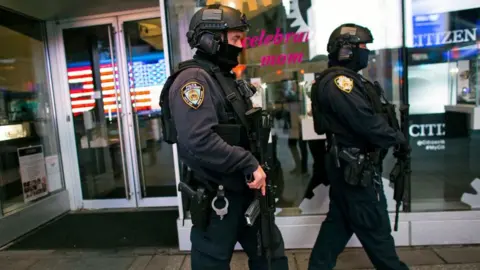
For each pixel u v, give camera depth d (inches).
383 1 111.0
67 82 165.8
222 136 56.6
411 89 113.2
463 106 112.3
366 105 72.1
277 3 114.7
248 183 57.3
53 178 163.0
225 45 61.2
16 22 146.9
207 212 60.2
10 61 142.9
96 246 126.0
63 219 157.5
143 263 110.5
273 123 118.0
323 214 115.3
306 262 105.0
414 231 111.3
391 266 76.3
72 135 167.8
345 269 99.5
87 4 143.8
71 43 164.4
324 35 114.3
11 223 133.8
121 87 163.9
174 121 58.2
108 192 170.7
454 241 110.9
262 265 66.4
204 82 57.1
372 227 76.4
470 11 108.7
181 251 117.2
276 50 116.3
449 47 110.7
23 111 149.3
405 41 111.2
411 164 115.7
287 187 118.9
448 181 114.8
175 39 115.3
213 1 113.8
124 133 166.1
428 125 114.1
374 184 76.1
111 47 161.3
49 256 119.5
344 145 77.1
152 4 149.1
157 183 167.9
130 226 144.6
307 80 116.3
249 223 56.5
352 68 81.1
